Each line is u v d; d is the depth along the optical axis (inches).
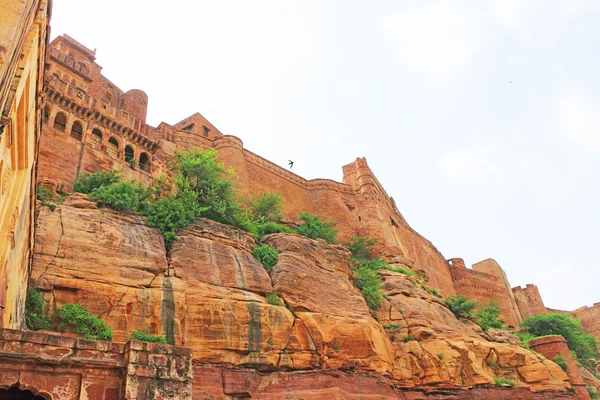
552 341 1649.9
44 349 337.4
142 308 768.9
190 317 813.2
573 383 1525.6
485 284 2753.4
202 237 989.2
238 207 1252.5
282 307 946.1
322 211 2064.5
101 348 363.3
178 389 376.8
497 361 1344.7
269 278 1017.5
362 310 1154.0
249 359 831.7
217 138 1817.2
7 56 267.6
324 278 1144.2
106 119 1305.4
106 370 358.3
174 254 898.1
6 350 321.4
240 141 1856.5
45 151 1085.8
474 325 1571.1
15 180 443.2
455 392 1143.0
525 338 1924.2
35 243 729.6
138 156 1359.5
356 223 2122.3
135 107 1779.0
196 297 839.7
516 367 1374.3
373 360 1026.1
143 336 711.7
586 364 2235.5
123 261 809.5
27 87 379.6
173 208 975.6
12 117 348.8
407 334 1230.3
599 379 2126.0
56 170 1084.5
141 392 356.8
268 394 821.2
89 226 819.4
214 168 1305.4
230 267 955.3
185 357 393.7
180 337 779.4
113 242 823.7
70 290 726.5
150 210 959.6
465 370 1198.9
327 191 2133.4
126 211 922.7
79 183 1059.3
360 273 1378.0
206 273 905.5
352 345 1010.1
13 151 404.8
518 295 3080.7
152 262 845.2
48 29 430.9
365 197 2226.9
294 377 871.7
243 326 857.5
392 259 1931.6
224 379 787.4
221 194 1247.5
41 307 685.3
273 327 897.5
